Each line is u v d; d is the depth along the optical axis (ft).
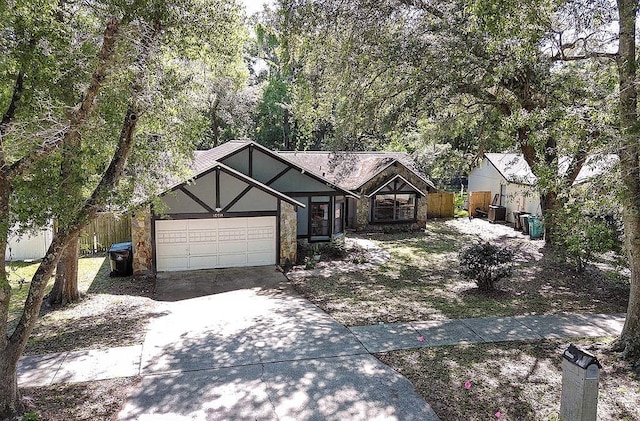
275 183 57.72
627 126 22.85
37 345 27.76
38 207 18.66
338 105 51.93
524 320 31.86
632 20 23.95
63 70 19.03
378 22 40.93
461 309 34.65
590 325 30.71
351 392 22.13
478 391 22.06
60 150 18.92
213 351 27.02
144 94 21.40
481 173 88.89
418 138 71.41
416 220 73.51
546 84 36.99
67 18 20.40
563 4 29.09
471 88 42.42
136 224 45.75
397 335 29.35
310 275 46.55
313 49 43.14
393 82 44.27
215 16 24.03
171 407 20.75
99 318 32.99
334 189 59.88
